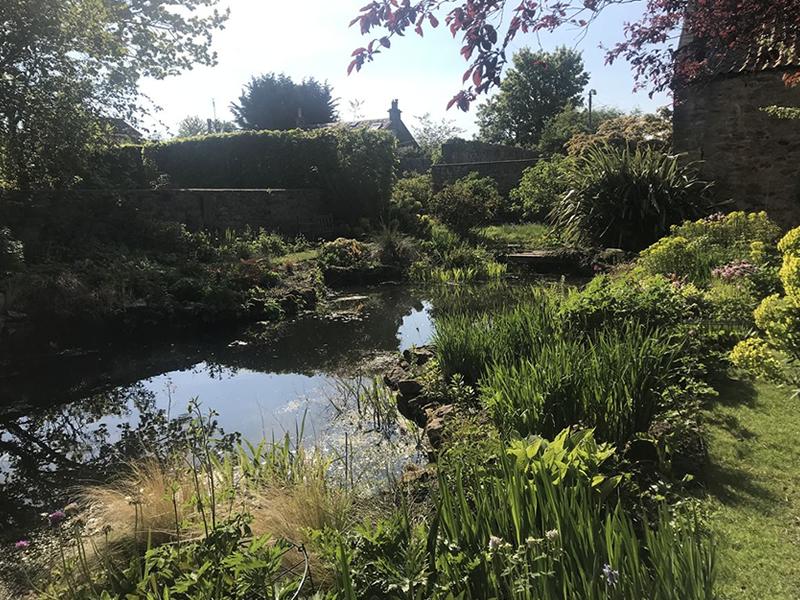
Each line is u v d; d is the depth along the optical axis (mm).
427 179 19625
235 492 3090
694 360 4059
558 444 2383
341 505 2889
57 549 3094
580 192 12781
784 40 3869
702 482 2877
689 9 3904
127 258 10422
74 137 10844
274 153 16719
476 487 2305
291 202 15633
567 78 43969
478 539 1970
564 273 12133
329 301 11281
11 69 10195
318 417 5340
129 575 2289
